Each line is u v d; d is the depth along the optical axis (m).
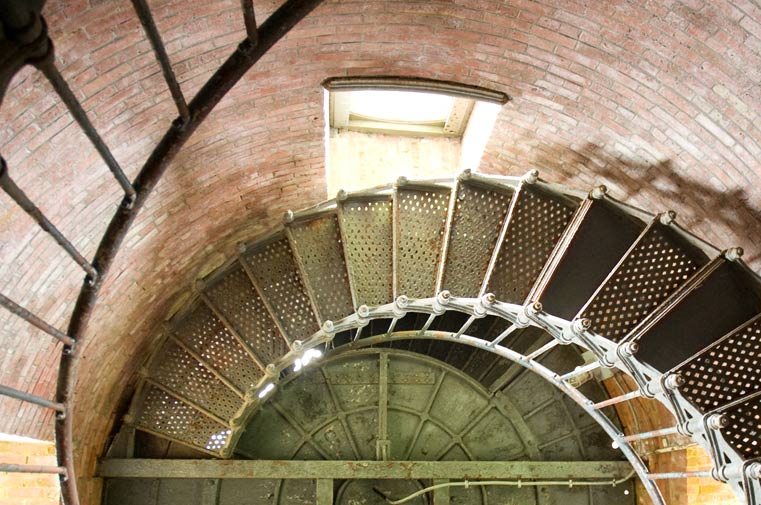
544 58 4.50
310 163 5.93
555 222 5.56
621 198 5.71
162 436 6.76
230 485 7.24
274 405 7.48
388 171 7.03
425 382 7.78
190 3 3.46
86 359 5.41
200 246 6.27
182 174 4.98
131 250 5.11
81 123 2.13
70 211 4.00
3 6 1.64
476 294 5.61
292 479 7.36
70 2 3.03
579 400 5.83
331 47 4.35
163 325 6.43
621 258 5.02
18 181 3.48
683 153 4.82
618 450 7.88
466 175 5.54
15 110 3.16
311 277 6.22
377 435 7.57
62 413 3.16
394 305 5.61
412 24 4.21
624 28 4.06
